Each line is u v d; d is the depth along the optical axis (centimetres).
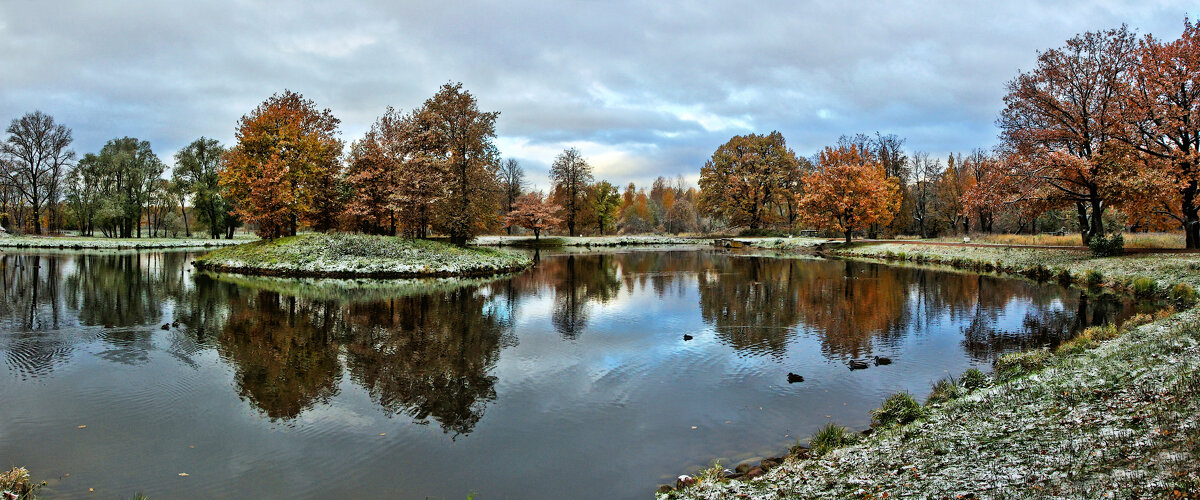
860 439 770
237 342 1409
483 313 1880
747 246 6406
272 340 1439
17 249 4628
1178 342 919
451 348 1379
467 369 1193
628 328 1634
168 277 2781
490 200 4166
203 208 6412
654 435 841
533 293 2394
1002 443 619
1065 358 1038
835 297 2220
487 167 4131
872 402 977
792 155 7050
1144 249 2658
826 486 585
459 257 3316
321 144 3794
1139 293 2045
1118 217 4550
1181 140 2612
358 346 1388
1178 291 1848
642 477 710
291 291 2352
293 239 3369
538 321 1742
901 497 511
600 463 750
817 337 1497
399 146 3725
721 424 882
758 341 1456
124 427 860
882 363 1225
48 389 1029
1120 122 2648
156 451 779
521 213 6619
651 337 1511
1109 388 748
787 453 766
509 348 1384
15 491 622
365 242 3216
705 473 694
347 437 834
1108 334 1239
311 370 1170
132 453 771
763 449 785
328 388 1057
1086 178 2730
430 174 3581
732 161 7181
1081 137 2897
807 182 5459
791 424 877
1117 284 2234
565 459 762
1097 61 2880
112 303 1964
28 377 1097
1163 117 2527
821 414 920
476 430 862
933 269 3353
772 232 6912
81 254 4256
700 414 927
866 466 627
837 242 5384
